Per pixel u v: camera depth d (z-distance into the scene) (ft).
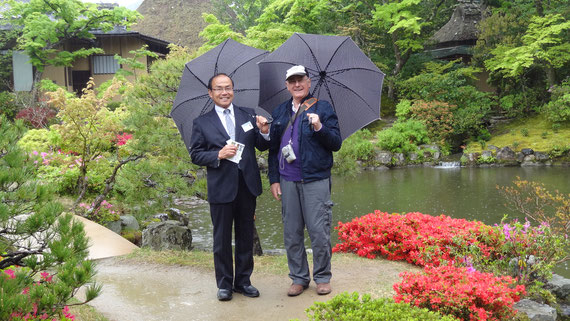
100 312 11.11
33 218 8.48
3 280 8.05
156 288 12.81
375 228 17.15
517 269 13.99
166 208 31.24
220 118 11.70
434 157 64.69
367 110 12.43
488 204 35.68
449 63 81.56
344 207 36.55
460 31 89.15
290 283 13.00
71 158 28.50
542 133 65.51
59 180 27.07
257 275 13.83
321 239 11.66
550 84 72.43
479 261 14.16
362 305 8.96
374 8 90.94
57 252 8.39
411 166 63.21
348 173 22.99
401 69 86.63
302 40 12.67
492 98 80.43
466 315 10.26
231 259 11.88
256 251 19.74
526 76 79.10
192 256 16.06
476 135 69.72
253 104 13.65
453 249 14.98
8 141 9.43
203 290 12.59
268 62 12.67
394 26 78.69
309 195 11.46
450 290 10.27
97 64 87.04
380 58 86.69
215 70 13.92
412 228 17.31
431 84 74.08
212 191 11.39
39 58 76.64
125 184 20.62
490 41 79.51
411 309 9.07
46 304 7.77
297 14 81.41
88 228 18.88
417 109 69.46
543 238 14.12
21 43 75.87
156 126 19.77
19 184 8.83
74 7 73.36
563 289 14.48
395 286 11.07
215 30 64.64
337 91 12.55
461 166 61.46
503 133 69.62
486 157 61.31
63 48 83.35
